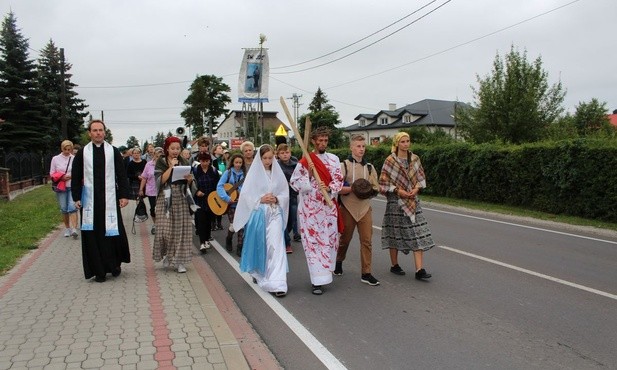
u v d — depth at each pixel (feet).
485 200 57.26
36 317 17.13
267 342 15.69
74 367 13.23
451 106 232.73
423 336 16.06
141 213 35.55
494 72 81.71
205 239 29.71
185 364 13.48
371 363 14.12
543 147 47.73
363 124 250.37
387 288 21.49
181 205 23.73
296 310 18.74
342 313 18.34
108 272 22.93
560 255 27.99
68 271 23.85
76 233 33.35
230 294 20.93
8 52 110.22
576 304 19.12
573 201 44.88
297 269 25.36
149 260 26.48
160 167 24.02
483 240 32.76
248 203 21.02
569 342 15.48
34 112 110.42
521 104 78.23
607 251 29.22
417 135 138.00
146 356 13.97
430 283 22.21
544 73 80.28
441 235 34.76
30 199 61.62
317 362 14.23
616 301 19.49
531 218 44.45
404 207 22.61
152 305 18.52
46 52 142.31
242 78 106.32
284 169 30.76
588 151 42.75
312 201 20.57
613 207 40.96
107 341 15.01
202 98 254.27
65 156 33.32
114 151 22.06
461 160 60.34
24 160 80.94
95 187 21.54
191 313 17.63
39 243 31.22
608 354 14.60
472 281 22.47
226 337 15.40
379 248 30.12
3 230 35.24
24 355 13.97
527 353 14.69
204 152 30.81
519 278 22.95
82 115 145.38
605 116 132.26
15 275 23.03
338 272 23.76
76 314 17.44
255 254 20.97
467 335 16.10
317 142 20.72
